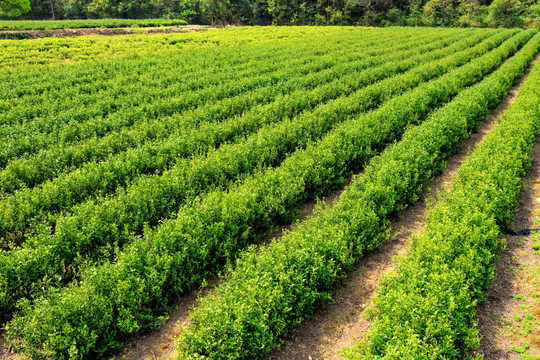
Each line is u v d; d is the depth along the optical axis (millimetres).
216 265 7820
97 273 6688
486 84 19469
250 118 15391
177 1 85812
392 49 35781
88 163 11414
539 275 7449
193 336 5461
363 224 8039
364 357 5070
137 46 37250
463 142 15258
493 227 7559
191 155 12484
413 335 4930
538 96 17250
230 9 75312
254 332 5641
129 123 15906
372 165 11078
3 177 10398
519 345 5926
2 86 20328
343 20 82125
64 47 34188
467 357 5465
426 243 6961
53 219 8656
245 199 8688
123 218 8672
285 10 81438
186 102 18094
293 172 10305
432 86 18438
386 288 6250
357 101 17500
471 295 6383
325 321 6750
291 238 7395
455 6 80000
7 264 6914
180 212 8477
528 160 11852
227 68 26484
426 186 11648
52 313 5859
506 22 70750
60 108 17625
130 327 6164
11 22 53281
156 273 6750
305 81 21781
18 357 6223
